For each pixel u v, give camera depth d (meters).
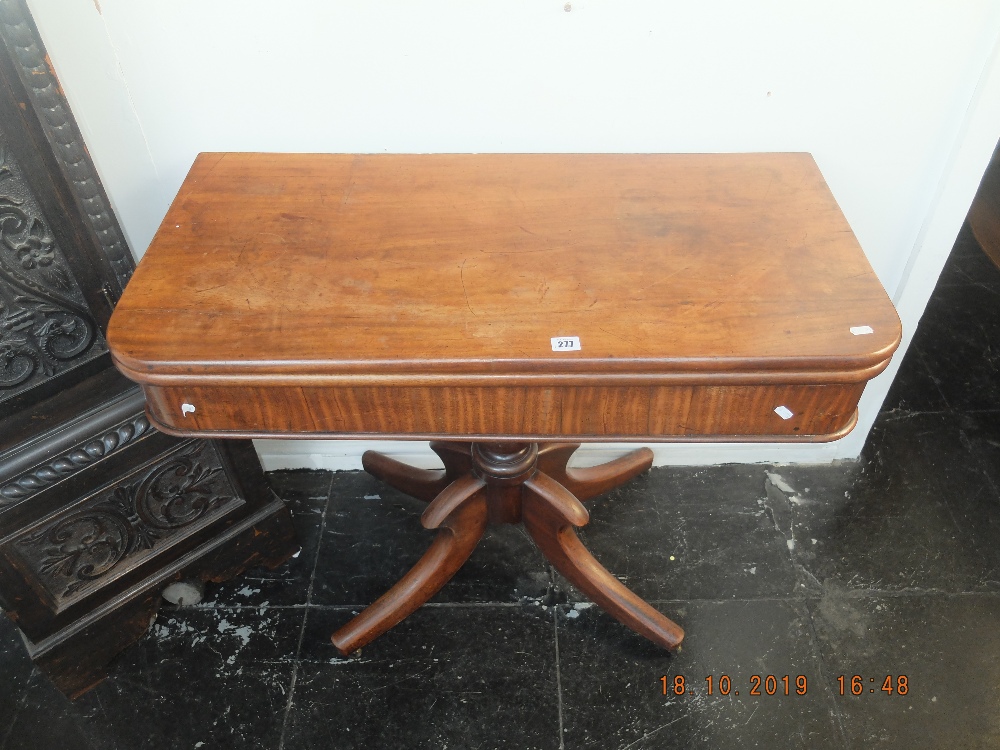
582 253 1.05
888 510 1.74
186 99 1.30
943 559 1.64
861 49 1.24
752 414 0.98
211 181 1.20
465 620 1.55
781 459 1.83
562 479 1.61
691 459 1.82
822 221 1.11
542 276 1.02
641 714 1.42
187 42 1.23
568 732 1.40
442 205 1.15
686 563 1.64
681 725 1.40
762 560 1.65
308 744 1.39
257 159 1.25
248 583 1.62
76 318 1.17
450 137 1.37
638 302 0.97
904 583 1.60
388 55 1.26
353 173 1.22
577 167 1.24
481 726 1.41
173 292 0.99
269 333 0.93
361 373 0.91
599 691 1.45
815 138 1.35
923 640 1.51
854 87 1.28
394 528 1.73
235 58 1.25
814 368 0.91
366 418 0.98
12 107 0.98
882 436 1.89
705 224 1.11
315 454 1.81
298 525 1.73
